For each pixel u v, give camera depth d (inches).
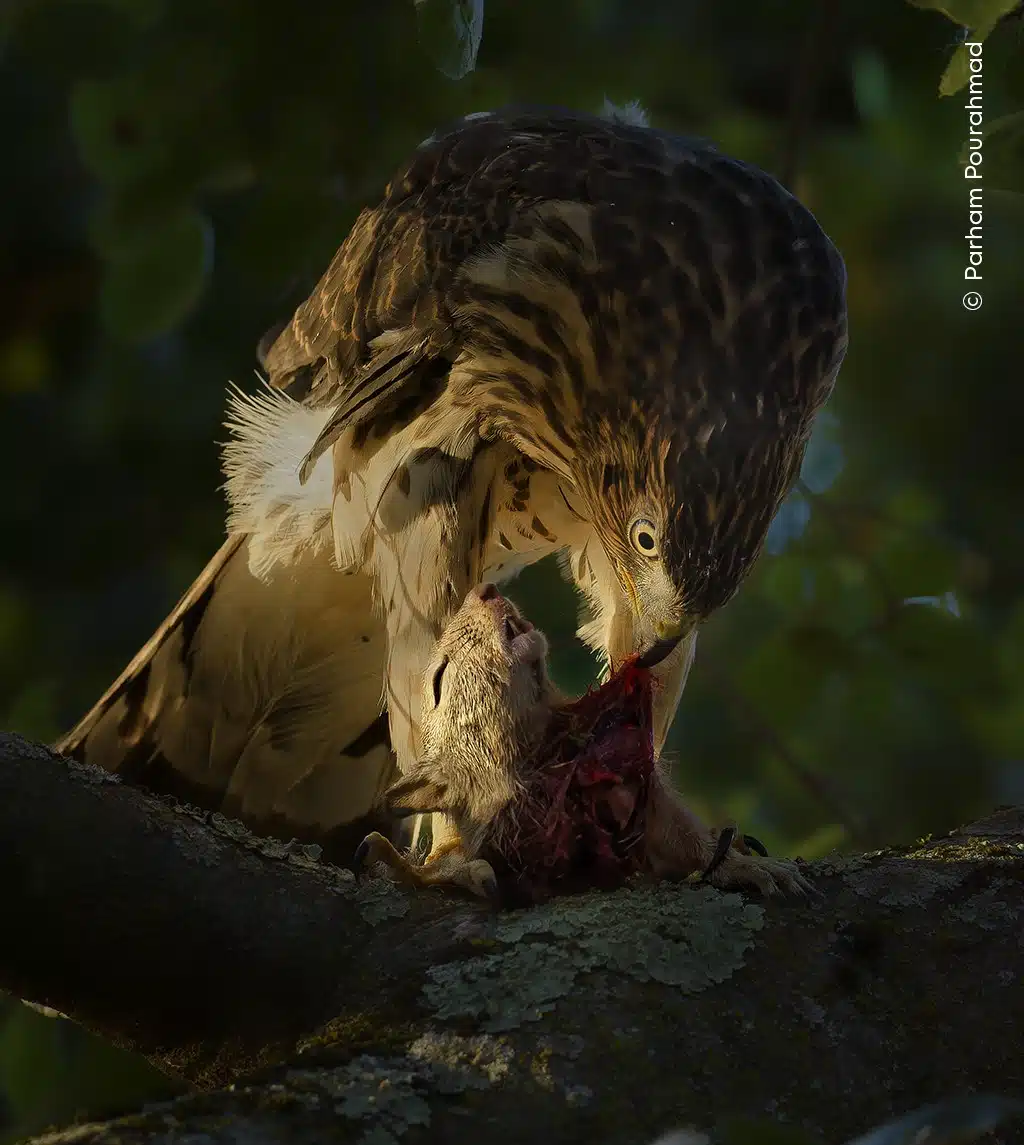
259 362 482.0
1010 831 280.2
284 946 246.4
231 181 411.8
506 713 283.7
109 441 550.3
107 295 409.7
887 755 513.7
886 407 616.7
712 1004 231.0
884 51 437.1
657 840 279.7
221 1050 249.1
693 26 522.3
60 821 245.8
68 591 550.9
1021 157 308.7
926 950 243.0
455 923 247.3
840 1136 224.8
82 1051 392.5
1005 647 501.7
